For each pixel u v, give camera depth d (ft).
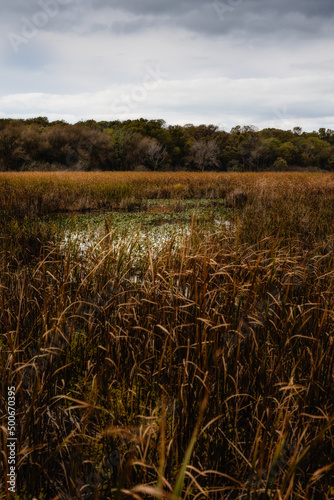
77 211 36.83
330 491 5.61
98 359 7.28
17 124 168.66
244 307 7.84
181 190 57.88
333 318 7.84
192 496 5.71
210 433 6.04
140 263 11.91
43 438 5.93
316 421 6.30
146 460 5.66
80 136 161.27
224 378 6.55
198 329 6.48
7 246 13.76
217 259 10.14
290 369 7.52
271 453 5.41
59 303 8.03
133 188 56.54
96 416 6.46
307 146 275.39
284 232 19.07
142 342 7.93
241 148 225.76
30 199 34.42
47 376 6.53
